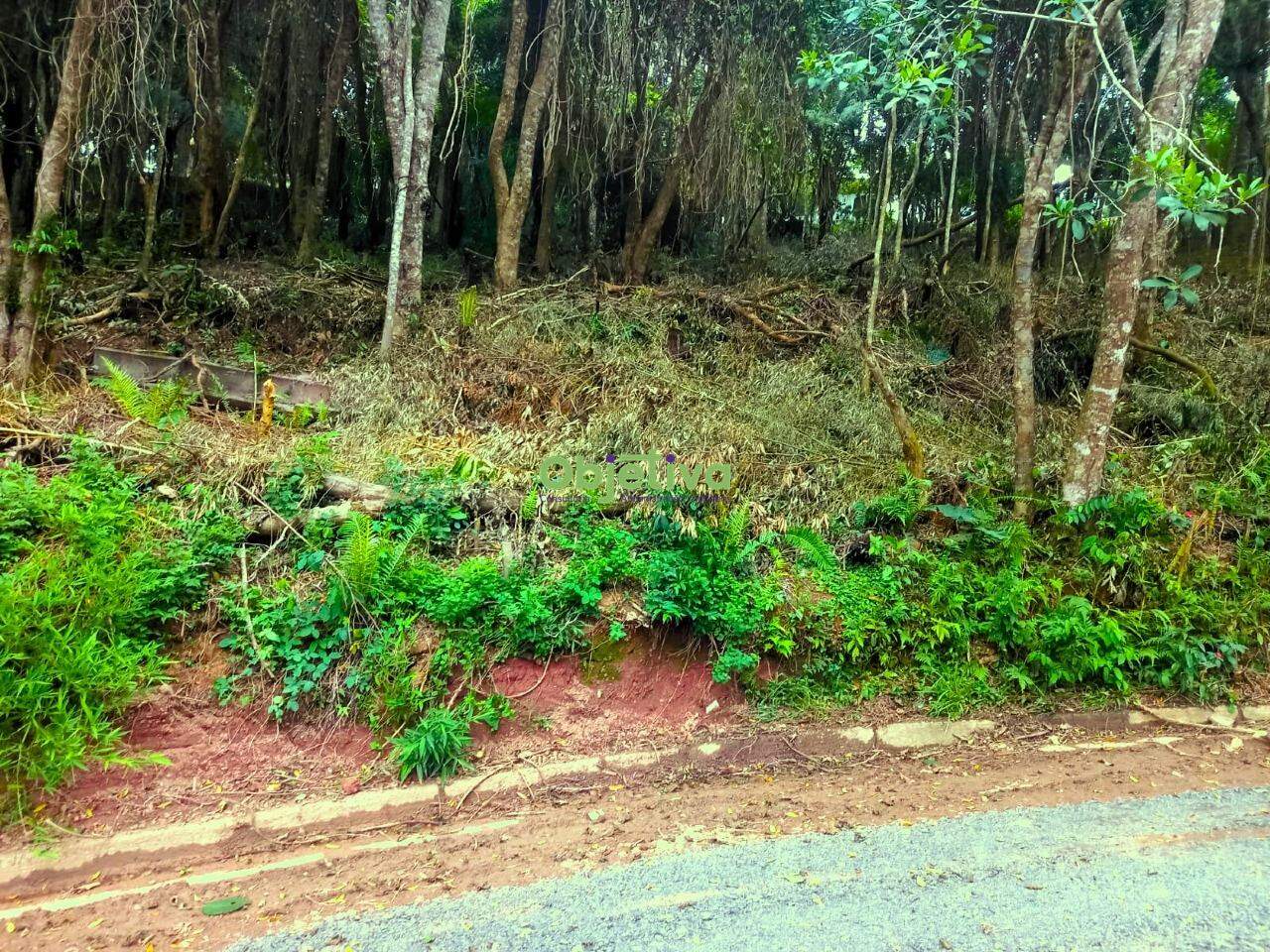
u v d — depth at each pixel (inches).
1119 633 180.7
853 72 211.0
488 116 434.0
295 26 380.2
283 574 165.3
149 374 236.4
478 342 268.1
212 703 147.0
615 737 164.4
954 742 169.0
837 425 247.0
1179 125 191.6
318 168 378.6
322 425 220.5
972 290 338.0
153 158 407.8
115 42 240.7
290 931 104.3
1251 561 203.0
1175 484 228.8
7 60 324.8
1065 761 160.4
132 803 132.7
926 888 110.1
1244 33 356.8
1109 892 107.0
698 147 356.2
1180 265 386.6
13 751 124.0
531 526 187.2
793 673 178.7
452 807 142.2
